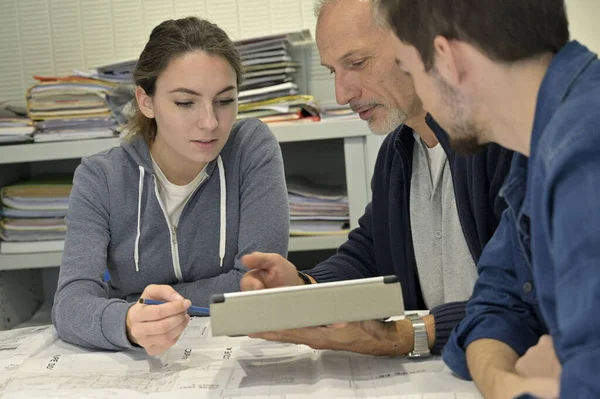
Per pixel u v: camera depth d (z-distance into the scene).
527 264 1.04
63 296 1.49
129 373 1.20
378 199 1.67
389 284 1.01
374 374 1.11
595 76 0.77
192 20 1.64
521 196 0.95
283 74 2.46
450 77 0.84
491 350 1.00
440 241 1.56
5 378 1.22
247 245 1.69
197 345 1.33
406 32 0.87
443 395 1.00
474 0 0.80
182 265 1.74
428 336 1.18
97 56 2.78
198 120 1.59
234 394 1.06
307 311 0.99
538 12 0.80
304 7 2.71
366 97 1.52
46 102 2.48
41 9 2.77
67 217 1.69
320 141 2.84
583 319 0.67
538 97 0.80
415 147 1.60
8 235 2.55
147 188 1.72
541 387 0.83
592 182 0.68
